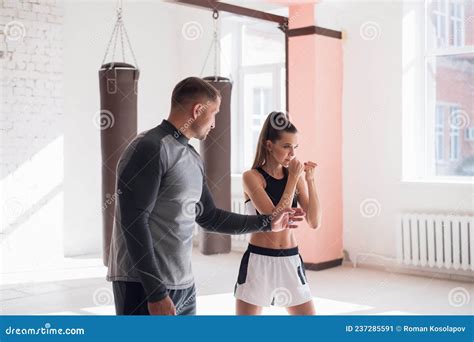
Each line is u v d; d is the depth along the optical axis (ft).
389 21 20.34
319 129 20.35
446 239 18.71
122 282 6.98
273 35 24.98
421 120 20.61
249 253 9.05
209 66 26.00
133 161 6.75
